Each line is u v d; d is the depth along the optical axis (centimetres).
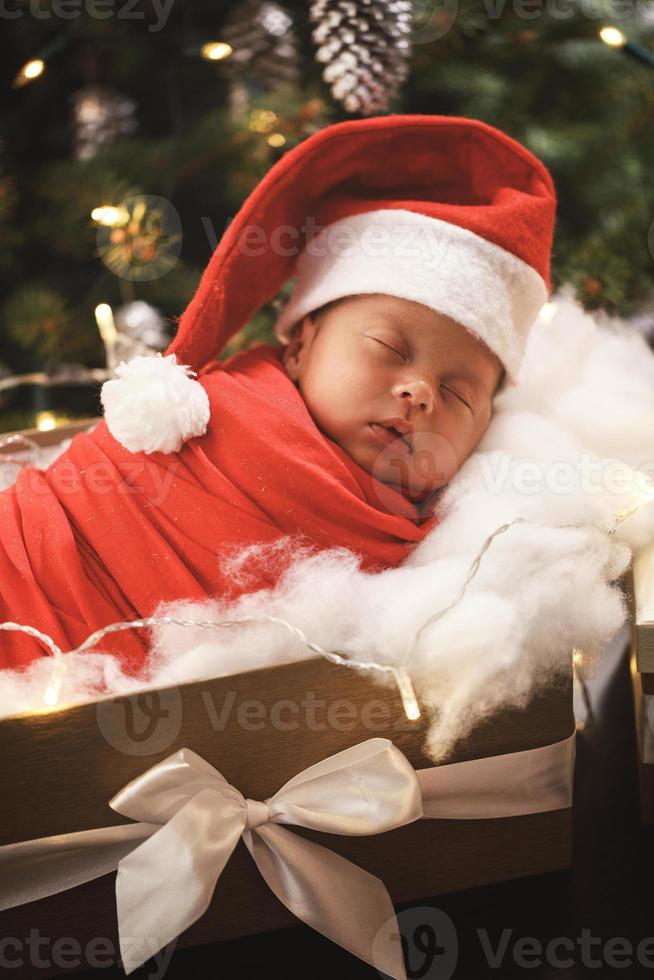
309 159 88
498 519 75
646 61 104
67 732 65
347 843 72
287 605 72
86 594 76
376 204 88
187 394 78
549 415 90
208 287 87
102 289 148
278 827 69
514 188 92
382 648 68
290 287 127
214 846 66
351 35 95
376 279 84
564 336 95
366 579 74
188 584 75
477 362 86
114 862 69
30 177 149
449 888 75
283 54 129
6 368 153
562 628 69
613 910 75
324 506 78
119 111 152
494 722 70
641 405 89
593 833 81
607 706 95
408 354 84
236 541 76
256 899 72
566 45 134
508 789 72
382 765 67
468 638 66
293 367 90
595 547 72
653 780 78
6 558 77
